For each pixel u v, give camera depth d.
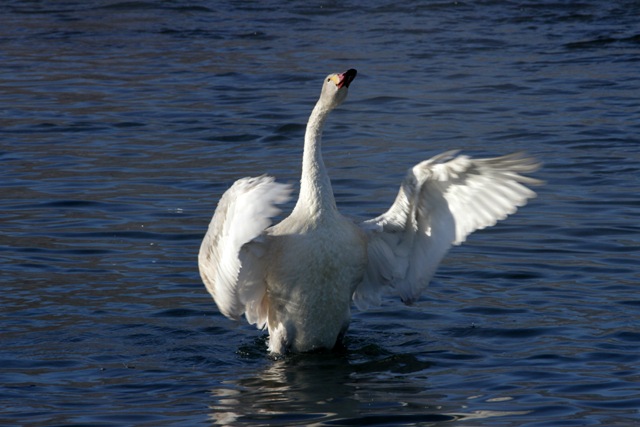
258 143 19.81
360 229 10.95
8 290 12.61
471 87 24.34
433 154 18.69
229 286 9.72
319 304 10.76
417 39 30.36
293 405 9.38
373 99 23.27
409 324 11.81
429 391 9.71
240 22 33.38
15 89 24.64
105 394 9.71
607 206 15.79
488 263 13.62
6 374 10.22
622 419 8.82
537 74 25.61
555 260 13.64
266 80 25.44
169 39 30.70
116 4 36.25
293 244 10.60
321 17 34.09
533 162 9.84
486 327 11.53
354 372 10.38
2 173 17.80
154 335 11.43
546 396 9.45
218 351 11.09
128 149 19.42
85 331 11.45
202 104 23.06
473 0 36.28
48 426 8.84
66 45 29.91
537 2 35.78
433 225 10.84
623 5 34.94
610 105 22.41
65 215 15.58
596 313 11.79
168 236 14.63
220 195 16.50
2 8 35.66
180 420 8.99
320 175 10.72
